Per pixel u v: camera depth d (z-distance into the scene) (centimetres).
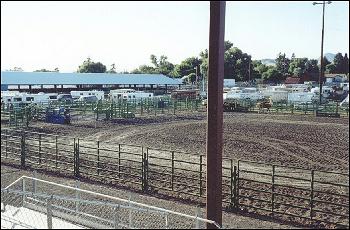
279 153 1956
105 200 1208
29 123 3272
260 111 4522
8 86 5850
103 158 1802
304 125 3156
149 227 962
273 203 1082
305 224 1015
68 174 1552
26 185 1376
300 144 2222
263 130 2823
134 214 1075
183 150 2053
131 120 3531
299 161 1770
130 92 5844
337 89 7212
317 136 2534
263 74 11550
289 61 14475
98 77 7325
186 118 3716
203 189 1306
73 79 6762
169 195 1271
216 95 686
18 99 4600
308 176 1488
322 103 4728
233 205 1141
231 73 11575
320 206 1129
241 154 1925
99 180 1460
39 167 1669
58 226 898
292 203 1160
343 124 3241
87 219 1010
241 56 11738
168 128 2972
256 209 1131
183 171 1542
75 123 3288
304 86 7738
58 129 2906
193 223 1002
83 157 1831
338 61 14175
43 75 6556
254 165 1673
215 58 679
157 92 7169
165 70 13625
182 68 12594
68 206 1134
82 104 4378
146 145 2212
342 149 2069
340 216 1056
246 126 3078
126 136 2564
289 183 1374
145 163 1330
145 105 4503
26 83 5881
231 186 1143
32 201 1142
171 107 4869
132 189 1344
